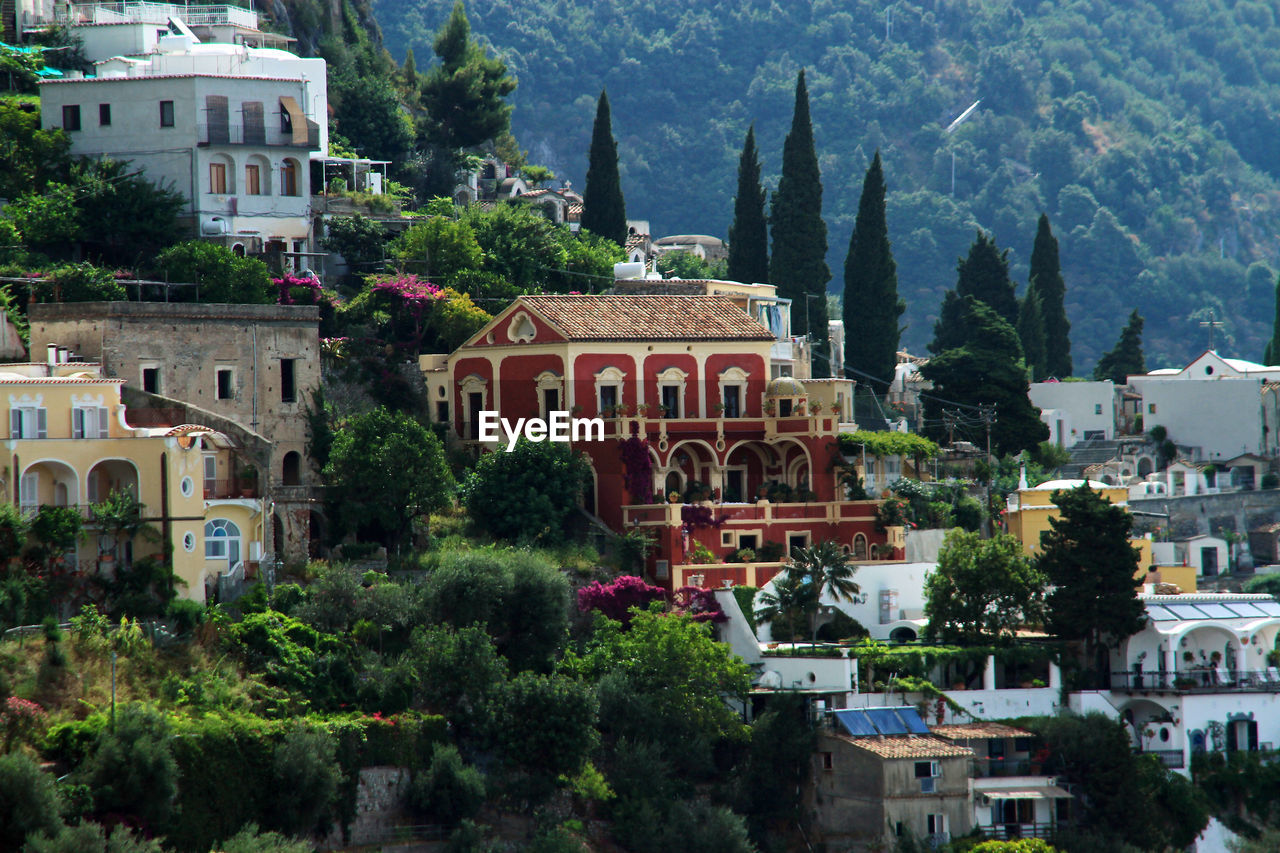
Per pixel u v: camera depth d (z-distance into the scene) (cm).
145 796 14375
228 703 15925
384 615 17825
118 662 15712
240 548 18200
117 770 14312
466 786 16575
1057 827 19250
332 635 17388
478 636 17525
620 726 18288
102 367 19088
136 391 18625
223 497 18288
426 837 16475
